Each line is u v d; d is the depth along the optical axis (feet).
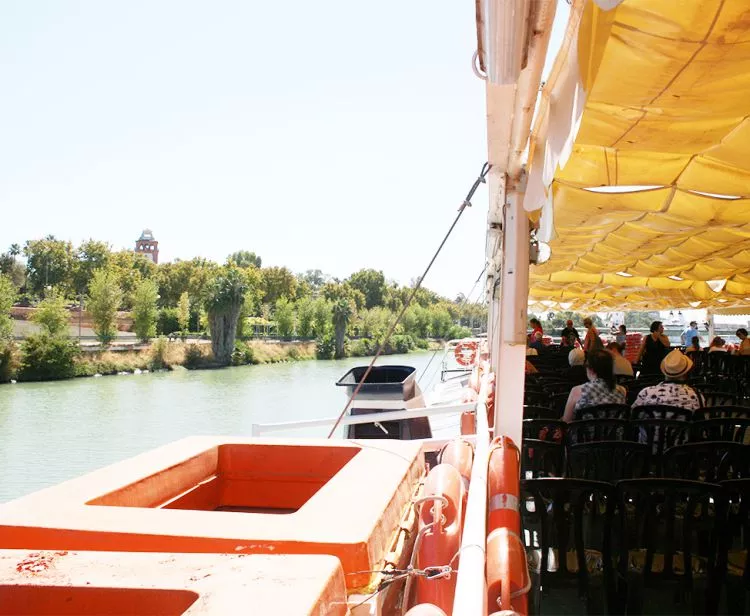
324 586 3.88
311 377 143.64
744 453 15.92
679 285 53.52
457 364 74.18
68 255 336.90
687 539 12.33
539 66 8.54
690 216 16.02
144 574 4.05
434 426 32.63
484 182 14.90
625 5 6.64
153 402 83.05
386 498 6.57
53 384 123.03
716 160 12.91
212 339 197.67
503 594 8.83
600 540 14.76
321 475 9.03
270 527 5.65
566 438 19.85
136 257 366.84
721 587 12.24
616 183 13.74
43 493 6.49
